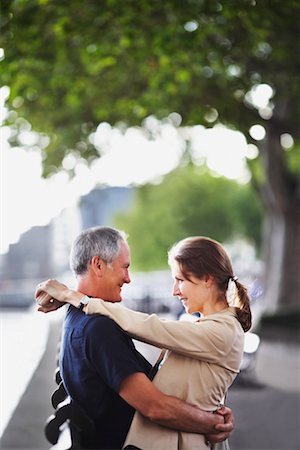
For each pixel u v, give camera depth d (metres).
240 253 73.00
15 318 48.28
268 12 15.42
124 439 4.67
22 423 12.29
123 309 4.67
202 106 21.27
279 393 16.55
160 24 16.72
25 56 16.45
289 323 30.81
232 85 20.75
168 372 4.72
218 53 18.38
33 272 127.56
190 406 4.62
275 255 33.94
